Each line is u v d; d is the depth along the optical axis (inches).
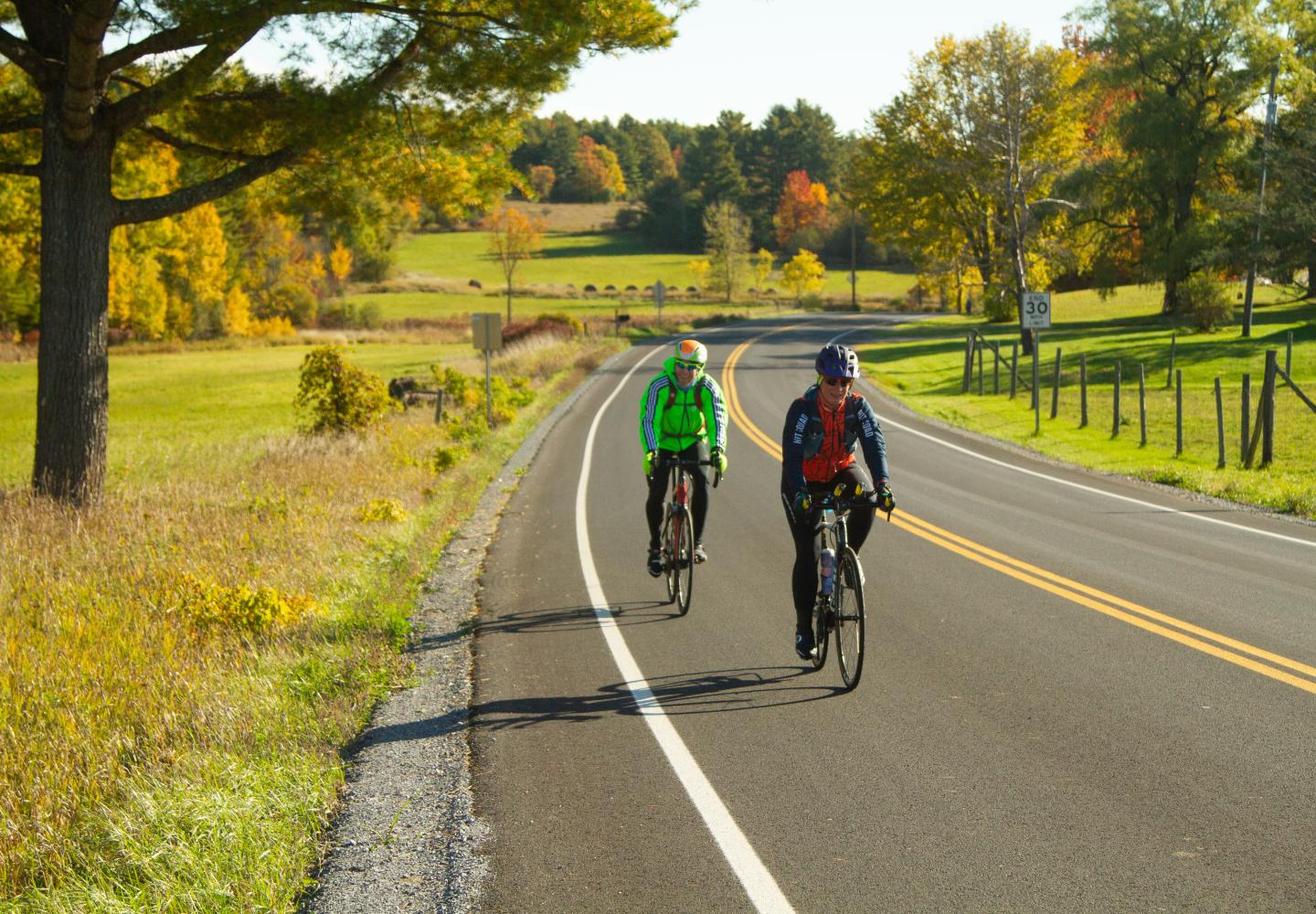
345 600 354.0
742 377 1408.7
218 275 2790.4
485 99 574.6
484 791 203.9
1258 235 1614.2
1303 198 1578.5
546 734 233.9
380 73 547.5
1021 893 158.9
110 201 544.1
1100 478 641.0
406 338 2741.1
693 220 5935.0
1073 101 2175.2
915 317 2957.7
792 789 200.2
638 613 342.3
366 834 186.7
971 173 1754.4
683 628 322.3
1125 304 2655.0
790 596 361.4
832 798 195.5
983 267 2429.9
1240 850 169.5
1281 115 2009.1
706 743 225.1
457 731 237.5
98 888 164.1
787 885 164.1
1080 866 166.6
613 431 911.0
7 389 1594.5
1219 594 342.3
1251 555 406.9
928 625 314.7
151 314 2566.4
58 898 163.3
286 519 493.4
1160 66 2027.6
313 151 601.9
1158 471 637.9
